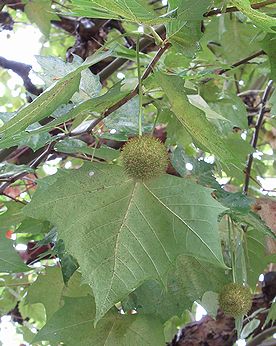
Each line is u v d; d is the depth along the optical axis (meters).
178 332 0.59
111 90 0.33
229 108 0.56
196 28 0.31
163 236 0.31
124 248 0.31
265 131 0.76
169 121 0.51
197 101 0.45
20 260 0.37
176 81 0.30
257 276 0.45
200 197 0.32
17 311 0.74
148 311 0.39
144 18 0.30
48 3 0.66
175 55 0.44
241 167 0.46
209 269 0.39
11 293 0.66
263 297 0.56
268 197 0.48
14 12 0.83
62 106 0.40
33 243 0.53
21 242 0.55
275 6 0.35
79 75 0.31
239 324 0.40
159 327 0.38
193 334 0.57
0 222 0.45
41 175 0.75
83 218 0.32
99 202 0.32
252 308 0.56
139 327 0.38
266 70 0.61
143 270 0.31
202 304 0.45
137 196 0.32
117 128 0.41
